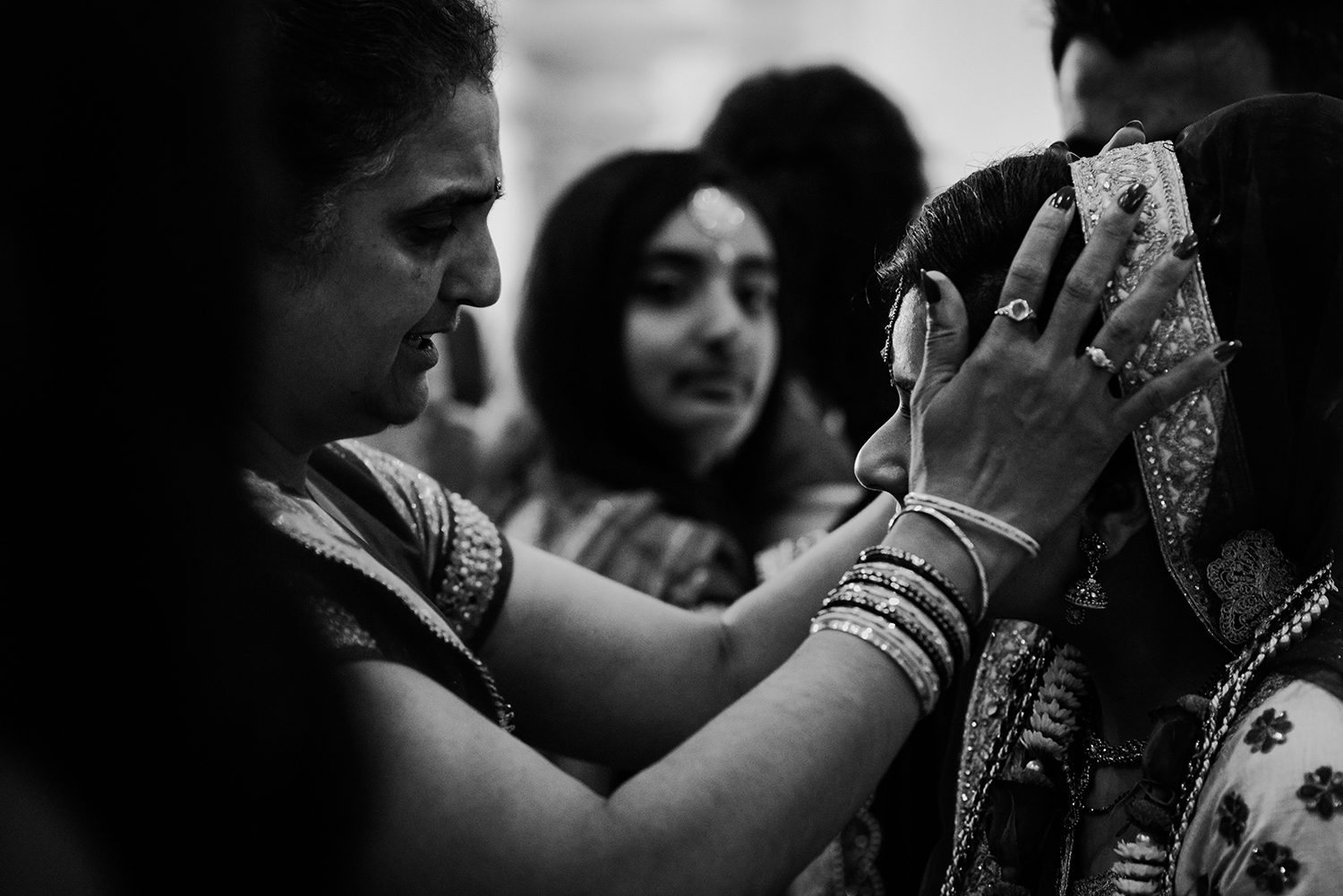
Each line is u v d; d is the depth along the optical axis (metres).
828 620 1.05
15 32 0.61
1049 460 1.03
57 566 0.64
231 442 0.70
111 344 0.64
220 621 0.67
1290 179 1.04
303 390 1.07
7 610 0.62
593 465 2.19
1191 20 1.58
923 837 1.50
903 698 1.02
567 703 1.36
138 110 0.64
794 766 0.97
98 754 0.65
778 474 2.36
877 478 1.14
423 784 0.94
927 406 1.06
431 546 1.33
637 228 2.19
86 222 0.63
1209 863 1.00
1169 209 1.03
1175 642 1.11
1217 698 1.03
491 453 2.94
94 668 0.64
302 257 1.02
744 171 2.43
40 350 0.62
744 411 2.24
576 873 0.93
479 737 0.98
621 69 7.30
